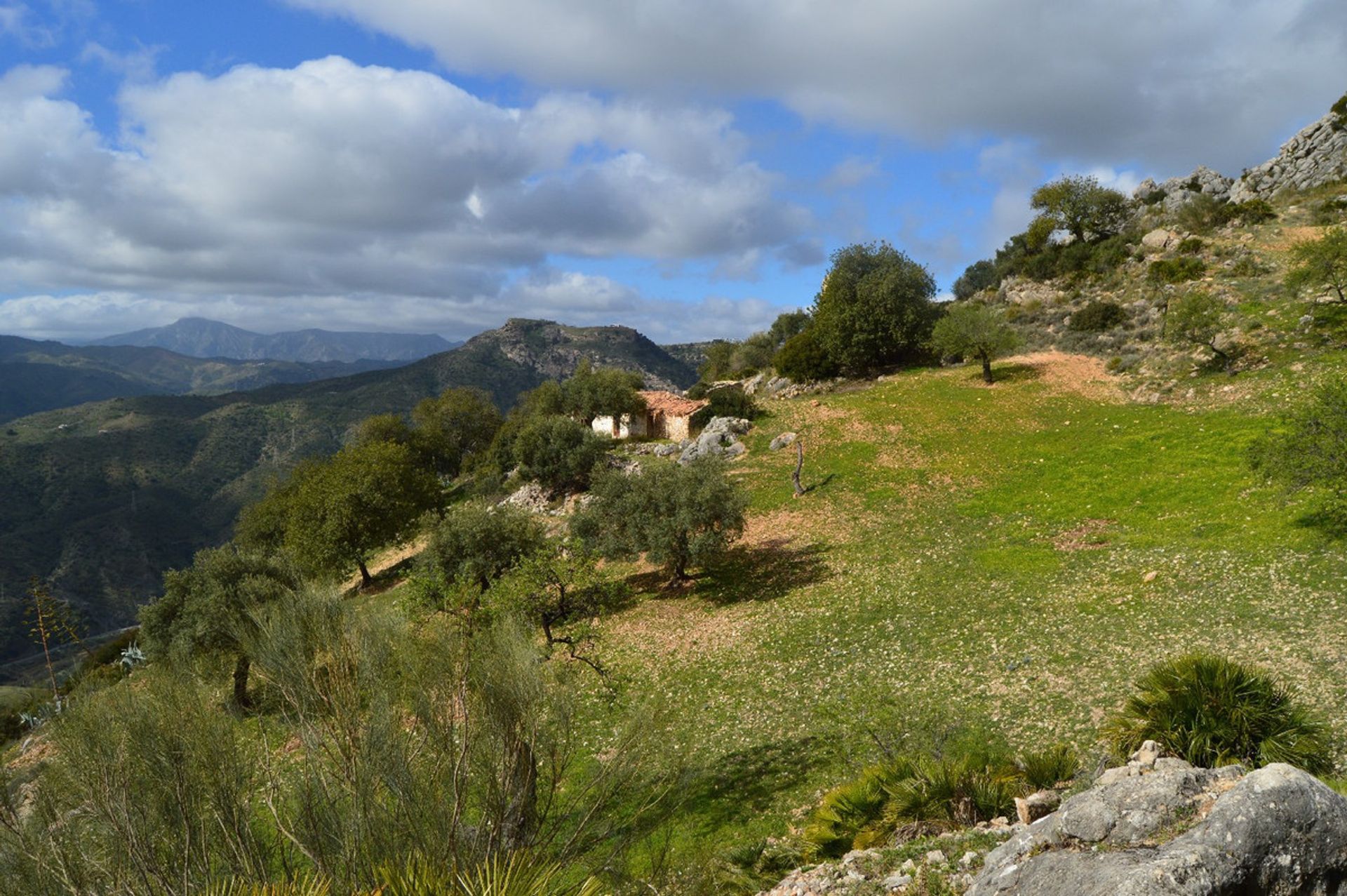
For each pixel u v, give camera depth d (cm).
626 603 3550
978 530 3522
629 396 6975
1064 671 2061
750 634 2927
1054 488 3762
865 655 2528
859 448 4969
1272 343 4641
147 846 722
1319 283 4797
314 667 842
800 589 3284
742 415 6044
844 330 6788
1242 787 571
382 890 653
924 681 2222
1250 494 3028
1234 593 2269
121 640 4619
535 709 848
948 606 2775
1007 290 8062
